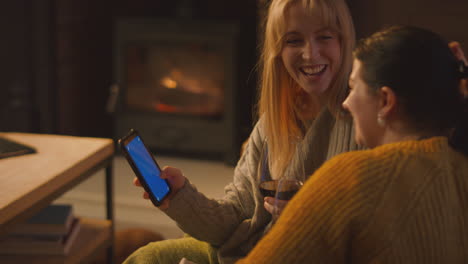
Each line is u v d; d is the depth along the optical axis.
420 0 2.77
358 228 0.80
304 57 1.27
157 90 3.66
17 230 1.62
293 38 1.28
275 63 1.35
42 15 3.58
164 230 2.64
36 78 3.71
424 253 0.80
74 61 3.70
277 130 1.38
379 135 0.89
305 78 1.29
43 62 3.65
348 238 0.81
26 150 1.65
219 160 3.71
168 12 3.86
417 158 0.82
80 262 1.68
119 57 3.62
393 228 0.79
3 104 3.77
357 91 0.88
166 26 3.50
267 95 1.39
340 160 0.84
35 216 1.67
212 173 3.47
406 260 0.79
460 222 0.83
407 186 0.80
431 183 0.81
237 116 3.51
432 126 0.85
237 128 3.52
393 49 0.84
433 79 0.82
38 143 1.77
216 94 3.56
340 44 1.28
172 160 3.70
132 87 3.68
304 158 1.31
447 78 0.83
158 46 3.59
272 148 1.38
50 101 3.71
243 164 1.45
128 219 2.77
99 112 3.87
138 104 3.70
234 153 3.54
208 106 3.59
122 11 3.82
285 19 1.27
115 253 2.00
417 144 0.84
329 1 1.24
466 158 0.88
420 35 0.84
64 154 1.65
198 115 3.61
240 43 3.45
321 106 1.36
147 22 3.53
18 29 3.65
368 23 2.86
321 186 0.83
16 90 3.71
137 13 3.85
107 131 3.92
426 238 0.80
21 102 3.73
